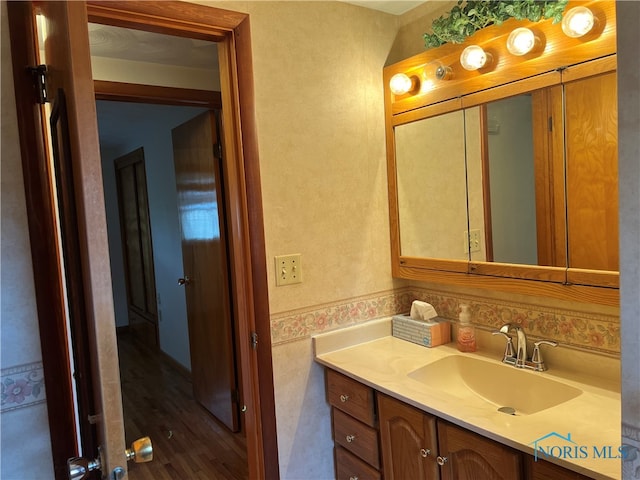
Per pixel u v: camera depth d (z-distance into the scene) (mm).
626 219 727
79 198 816
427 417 1509
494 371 1752
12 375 1255
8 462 1259
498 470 1301
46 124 1299
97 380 803
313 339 1967
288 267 1889
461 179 1867
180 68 2508
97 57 2291
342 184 2039
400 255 2172
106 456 781
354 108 2064
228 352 2881
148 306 4863
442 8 1984
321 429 2014
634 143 705
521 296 1781
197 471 2555
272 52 1812
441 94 1902
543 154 1577
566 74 1483
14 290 1253
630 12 691
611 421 1299
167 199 3947
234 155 1808
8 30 1222
